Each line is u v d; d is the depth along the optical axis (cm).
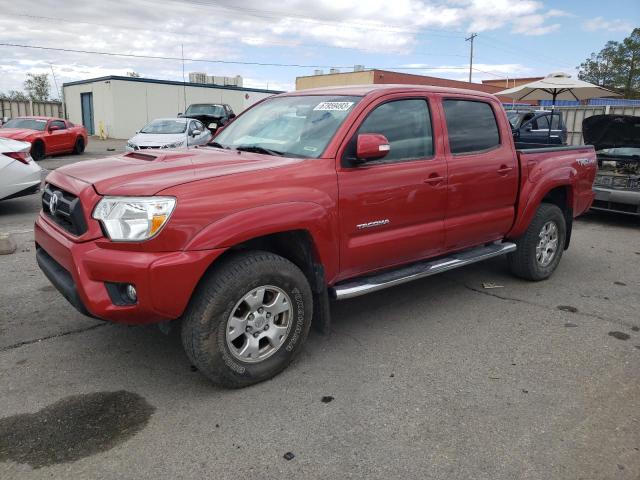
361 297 506
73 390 331
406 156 409
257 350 336
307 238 351
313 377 353
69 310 454
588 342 414
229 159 364
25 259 596
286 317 348
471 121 464
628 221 920
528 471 264
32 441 280
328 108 401
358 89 415
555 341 415
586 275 591
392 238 398
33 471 258
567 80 1167
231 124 483
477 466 267
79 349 385
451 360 380
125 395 326
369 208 378
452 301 499
